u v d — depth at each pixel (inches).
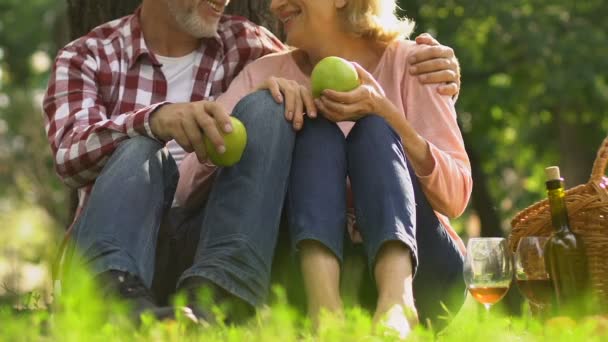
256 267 153.6
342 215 157.5
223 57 214.1
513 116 665.6
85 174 183.0
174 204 185.5
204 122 161.8
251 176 158.4
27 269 248.1
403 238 153.3
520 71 632.4
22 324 114.3
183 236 178.2
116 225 152.1
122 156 159.8
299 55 209.5
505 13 599.8
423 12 603.5
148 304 143.3
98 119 193.8
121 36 209.5
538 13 619.2
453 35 599.8
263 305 152.6
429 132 190.1
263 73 207.3
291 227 157.2
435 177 175.6
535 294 176.1
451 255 176.4
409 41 205.0
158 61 208.1
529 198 717.3
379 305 148.6
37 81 920.9
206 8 205.2
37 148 752.3
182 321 131.6
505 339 121.9
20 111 801.6
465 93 634.8
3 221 471.2
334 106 165.6
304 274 153.3
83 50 206.4
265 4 251.1
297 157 163.2
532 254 177.2
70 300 113.3
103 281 146.6
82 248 150.6
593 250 177.6
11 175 725.3
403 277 151.8
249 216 155.5
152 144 163.3
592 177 181.0
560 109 659.4
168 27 208.7
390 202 156.4
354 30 200.7
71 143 183.2
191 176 182.2
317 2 201.2
